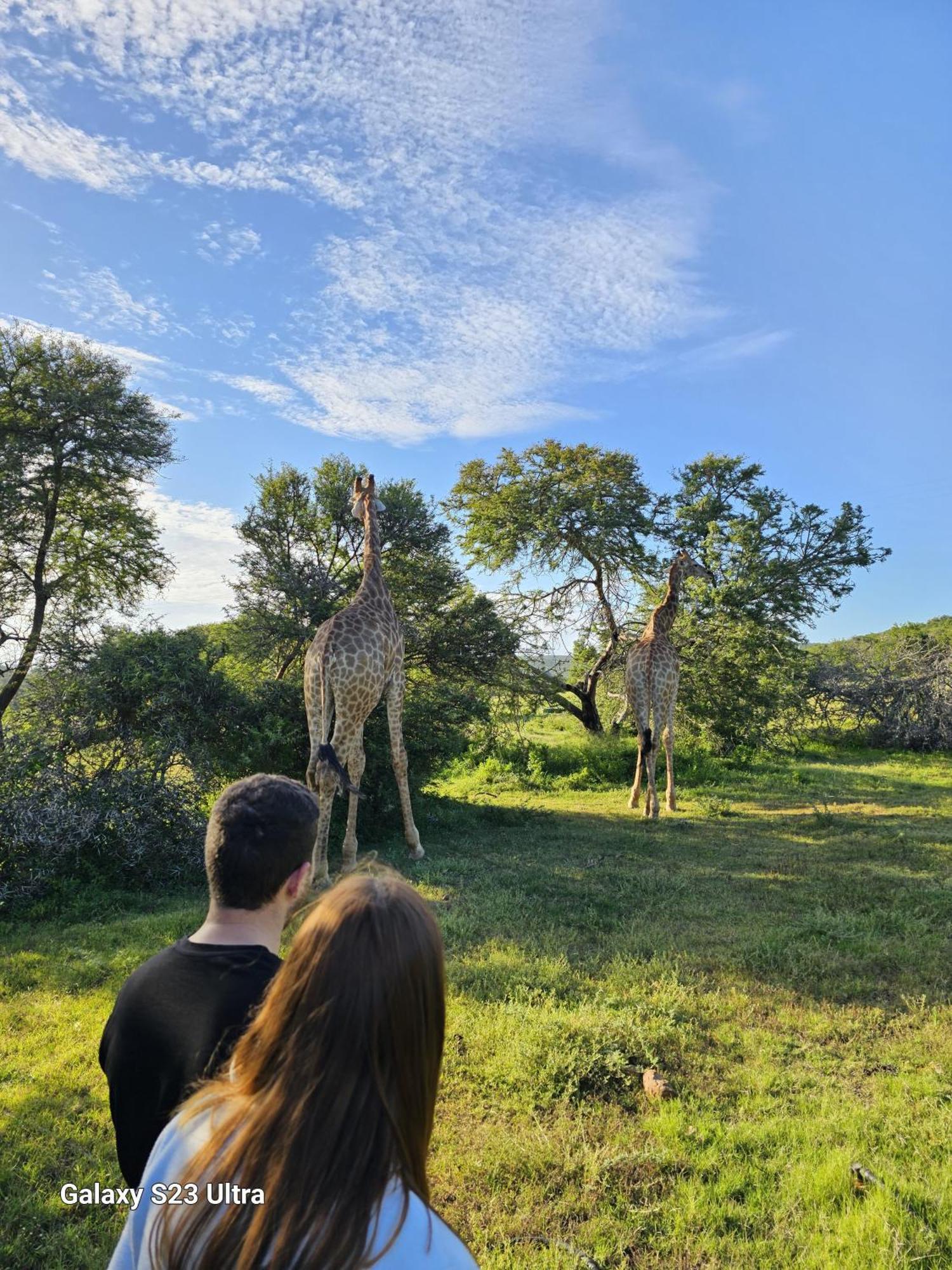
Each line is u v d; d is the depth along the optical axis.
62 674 8.73
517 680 14.79
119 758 8.24
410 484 12.38
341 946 1.23
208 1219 1.15
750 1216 3.05
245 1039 1.33
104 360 12.08
